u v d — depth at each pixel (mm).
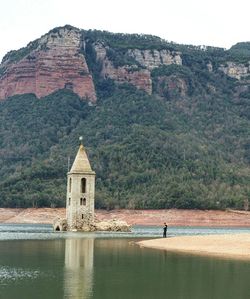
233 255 74125
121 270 58094
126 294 45250
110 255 73125
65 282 50406
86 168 145250
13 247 85188
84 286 48562
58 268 59281
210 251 78875
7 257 69938
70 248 83750
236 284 49938
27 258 68875
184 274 55406
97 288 47656
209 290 47125
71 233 133875
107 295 44812
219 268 59969
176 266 61469
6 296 44062
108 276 53906
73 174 144375
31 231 145125
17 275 54219
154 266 61438
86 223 144500
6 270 57656
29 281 50812
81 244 92375
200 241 93312
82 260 67000
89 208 144750
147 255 73375
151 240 99000
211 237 99812
